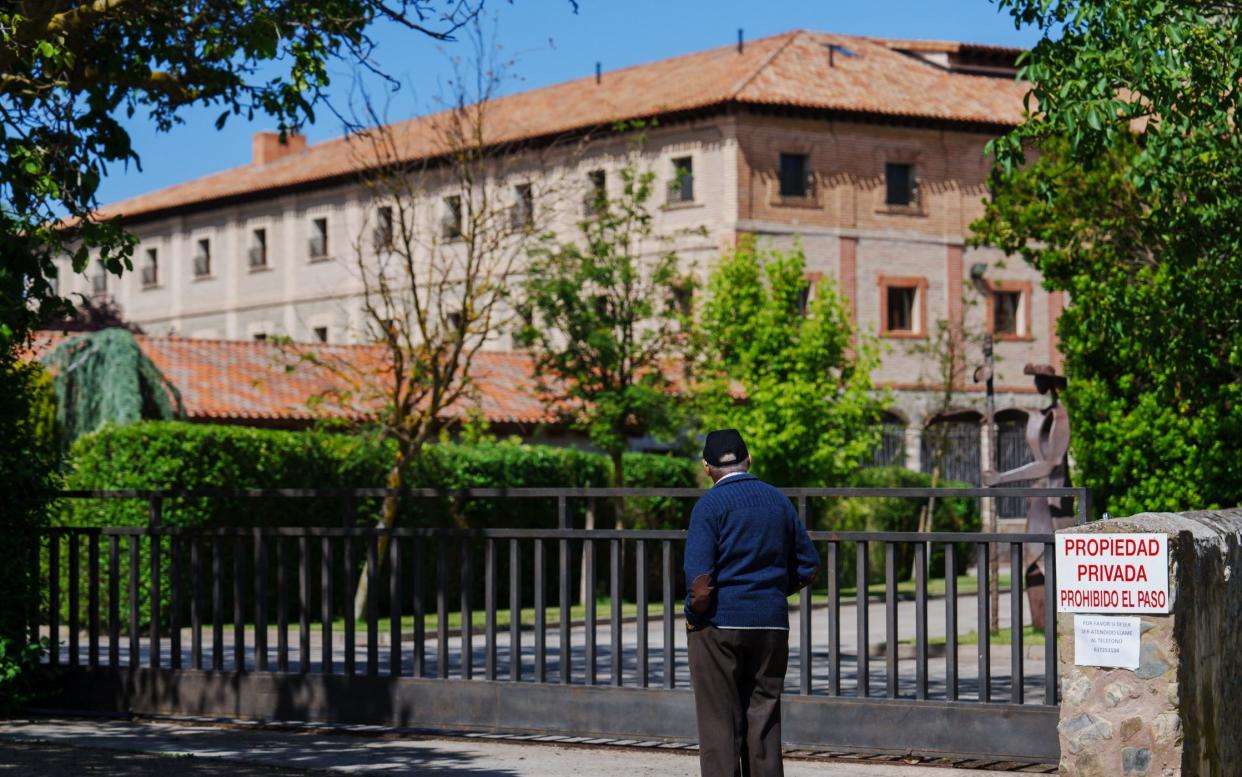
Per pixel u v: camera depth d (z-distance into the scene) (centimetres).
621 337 3216
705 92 4812
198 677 1292
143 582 2352
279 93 1259
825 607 2970
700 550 835
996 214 2017
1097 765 789
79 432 2853
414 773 1011
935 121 4981
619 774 1013
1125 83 1224
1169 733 776
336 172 5734
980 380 2184
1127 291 1465
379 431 2612
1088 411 1803
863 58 5244
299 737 1188
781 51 5084
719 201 4769
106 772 998
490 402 3728
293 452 2548
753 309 3378
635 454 3253
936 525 3881
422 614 1226
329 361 3731
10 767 1016
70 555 1342
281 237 6116
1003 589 3341
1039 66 1239
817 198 4878
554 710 1174
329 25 1252
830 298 3381
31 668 1314
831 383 3350
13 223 1148
